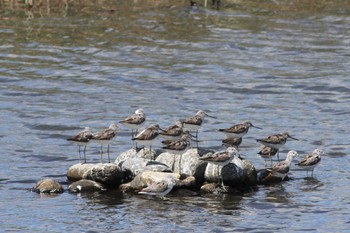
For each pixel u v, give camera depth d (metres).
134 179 22.02
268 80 34.75
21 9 44.53
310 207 21.00
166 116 29.70
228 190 21.98
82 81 34.25
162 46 39.28
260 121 29.44
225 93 33.00
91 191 21.97
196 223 19.73
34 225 19.61
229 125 28.91
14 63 36.22
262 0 48.72
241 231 19.28
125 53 38.12
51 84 33.75
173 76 35.12
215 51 38.81
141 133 22.61
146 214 20.33
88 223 19.72
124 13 44.59
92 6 45.69
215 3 47.25
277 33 42.12
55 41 39.50
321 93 33.16
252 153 25.81
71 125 28.61
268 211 20.66
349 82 34.53
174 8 45.88
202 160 21.72
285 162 23.00
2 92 32.50
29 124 28.66
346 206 21.11
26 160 24.88
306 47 39.78
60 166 24.25
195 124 23.38
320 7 47.72
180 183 21.94
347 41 41.06
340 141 27.16
